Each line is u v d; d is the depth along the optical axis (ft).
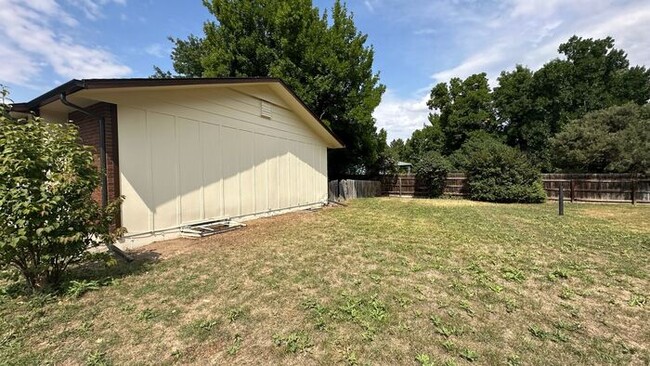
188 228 21.66
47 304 10.30
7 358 7.43
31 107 18.65
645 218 29.91
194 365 7.29
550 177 50.06
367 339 8.38
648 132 46.34
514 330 8.96
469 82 92.48
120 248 17.37
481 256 16.51
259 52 44.68
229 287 12.00
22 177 9.96
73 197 11.29
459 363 7.38
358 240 20.11
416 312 10.00
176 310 10.03
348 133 53.72
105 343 8.13
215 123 24.17
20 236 9.74
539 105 89.56
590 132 52.39
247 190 27.68
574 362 7.49
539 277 13.39
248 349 7.91
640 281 12.98
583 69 87.25
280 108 32.24
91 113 16.71
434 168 57.57
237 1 45.44
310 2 47.42
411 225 25.94
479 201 49.80
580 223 27.04
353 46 50.98
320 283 12.48
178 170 21.13
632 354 7.84
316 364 7.33
